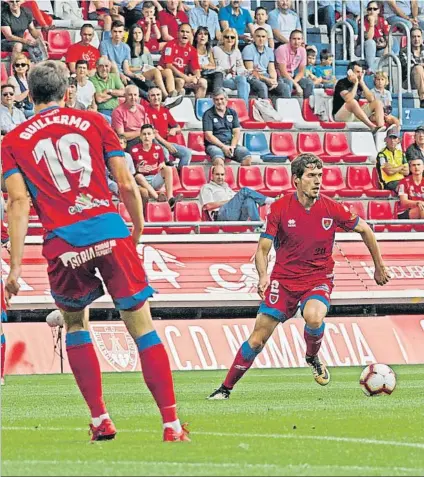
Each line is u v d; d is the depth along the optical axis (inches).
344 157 2957.7
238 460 757.3
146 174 2625.5
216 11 3203.7
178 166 2751.0
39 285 2235.5
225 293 2316.7
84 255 853.8
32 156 860.6
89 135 865.5
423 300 2384.4
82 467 713.0
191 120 2947.8
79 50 2856.8
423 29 3454.7
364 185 2938.0
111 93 2797.7
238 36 3169.3
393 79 3304.6
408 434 959.0
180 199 2655.0
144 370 876.6
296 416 1157.1
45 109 878.4
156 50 3085.6
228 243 2378.2
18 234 855.7
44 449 836.6
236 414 1189.7
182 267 2330.2
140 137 2623.0
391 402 1349.7
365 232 1326.3
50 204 860.6
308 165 1302.9
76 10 3088.1
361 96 3147.1
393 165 2866.6
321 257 1343.5
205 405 1321.4
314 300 1338.6
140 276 868.6
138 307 868.6
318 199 1325.0
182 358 2142.0
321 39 3368.6
